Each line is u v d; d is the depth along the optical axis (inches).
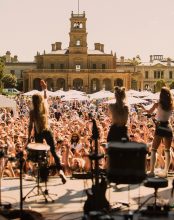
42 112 321.7
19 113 1462.8
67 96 1528.1
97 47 4640.8
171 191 302.7
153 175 339.6
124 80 4234.7
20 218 258.1
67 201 293.3
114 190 319.0
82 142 596.1
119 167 220.1
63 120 992.9
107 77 4229.8
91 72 4212.6
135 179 219.6
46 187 307.0
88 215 204.4
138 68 5017.2
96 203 252.1
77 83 4296.3
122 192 313.3
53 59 4429.1
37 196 304.5
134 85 4483.3
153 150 340.2
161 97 338.0
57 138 612.1
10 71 4950.8
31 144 307.4
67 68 4431.6
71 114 1279.5
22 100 1959.9
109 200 290.2
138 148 219.3
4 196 305.7
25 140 592.4
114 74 4227.4
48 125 327.0
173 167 501.0
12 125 832.9
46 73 4205.2
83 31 4392.2
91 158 255.1
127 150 218.1
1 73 2901.1
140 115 1111.6
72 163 489.7
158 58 5403.5
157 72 5002.5
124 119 310.8
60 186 332.8
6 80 4328.3
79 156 509.0
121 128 312.0
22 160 261.7
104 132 665.6
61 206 282.5
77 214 266.2
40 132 322.7
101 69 4375.0
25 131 724.0
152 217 208.4
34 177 359.3
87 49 4424.2
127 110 311.6
